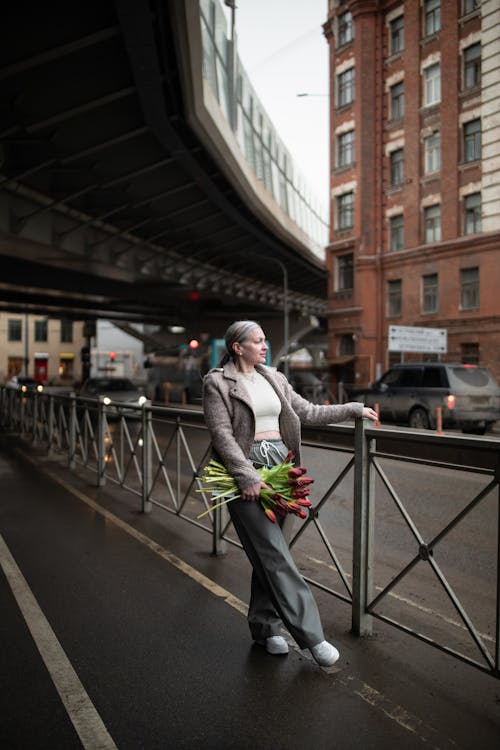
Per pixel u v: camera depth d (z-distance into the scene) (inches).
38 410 509.7
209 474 124.6
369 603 134.3
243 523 120.1
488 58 935.7
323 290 1886.1
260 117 1147.9
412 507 249.9
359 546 134.2
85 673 118.8
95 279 1202.0
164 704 107.5
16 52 446.3
